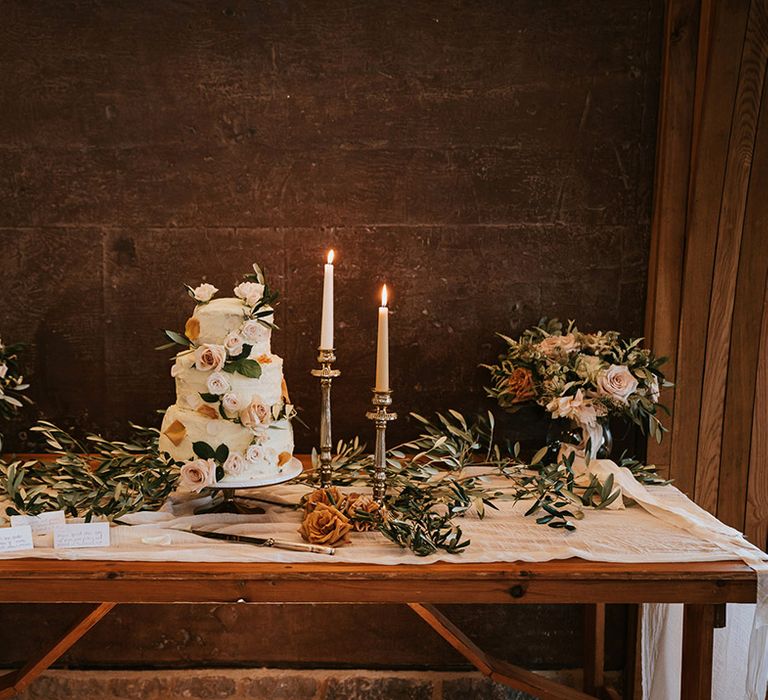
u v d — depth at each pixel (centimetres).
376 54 252
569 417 227
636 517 209
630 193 259
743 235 253
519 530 197
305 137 254
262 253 258
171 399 263
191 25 250
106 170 254
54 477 217
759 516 267
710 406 262
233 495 212
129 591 172
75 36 249
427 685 276
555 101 255
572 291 262
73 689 273
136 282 258
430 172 256
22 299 259
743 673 257
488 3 251
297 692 275
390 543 189
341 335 262
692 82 248
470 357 263
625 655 281
